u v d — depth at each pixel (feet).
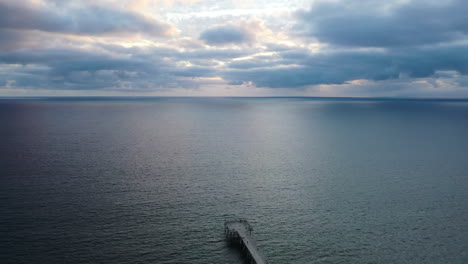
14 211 219.20
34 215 214.28
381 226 212.84
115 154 388.16
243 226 200.03
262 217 223.10
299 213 229.86
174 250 181.68
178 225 208.44
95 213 220.43
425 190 275.39
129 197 249.55
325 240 196.13
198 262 172.45
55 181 280.72
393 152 416.87
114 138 505.25
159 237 193.77
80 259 169.68
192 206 236.84
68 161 347.77
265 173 320.70
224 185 282.97
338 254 182.50
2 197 242.58
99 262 168.25
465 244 192.95
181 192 263.49
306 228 209.46
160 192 262.06
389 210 235.81
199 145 459.73
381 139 518.37
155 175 306.14
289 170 331.98
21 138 483.10
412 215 228.22
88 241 186.09
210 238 194.80
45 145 431.02
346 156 394.93
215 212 228.43
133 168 327.47
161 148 432.66
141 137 522.06
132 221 211.20
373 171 329.72
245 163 357.82
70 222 206.69
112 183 280.10
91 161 350.64
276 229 207.62
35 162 339.98
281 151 422.82
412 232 205.77
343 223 216.33
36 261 166.50
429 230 208.23
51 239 186.39
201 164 350.43
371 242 194.49
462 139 515.09
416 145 464.24
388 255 182.19
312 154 406.00
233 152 414.41
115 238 190.49
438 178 307.17
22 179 283.38
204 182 289.53
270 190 273.13
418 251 185.98
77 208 226.99
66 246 180.34
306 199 254.68
